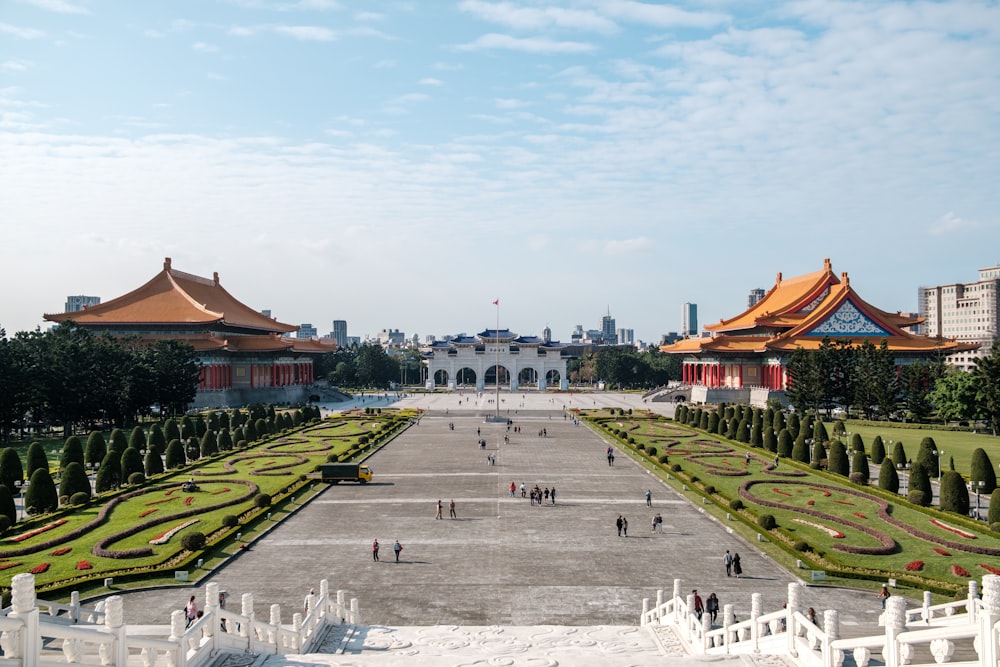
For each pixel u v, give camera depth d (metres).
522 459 102.81
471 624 43.72
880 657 23.80
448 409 185.75
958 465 93.00
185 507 71.44
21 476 78.62
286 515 68.88
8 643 18.50
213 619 28.64
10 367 112.06
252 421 121.88
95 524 63.91
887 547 57.09
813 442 106.88
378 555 56.91
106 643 21.73
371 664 27.34
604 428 136.38
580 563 55.06
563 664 28.03
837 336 173.38
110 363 128.75
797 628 27.11
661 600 42.25
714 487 79.50
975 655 22.45
